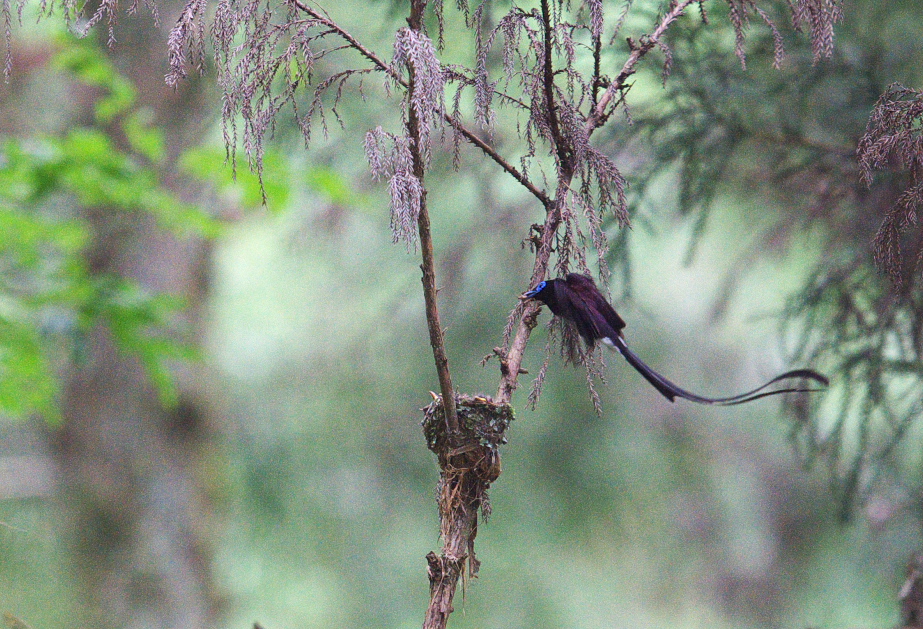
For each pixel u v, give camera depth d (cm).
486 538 1777
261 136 392
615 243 704
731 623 1797
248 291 1981
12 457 1490
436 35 701
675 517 1758
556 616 1797
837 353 684
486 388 1509
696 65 690
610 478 1702
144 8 1122
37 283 896
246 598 1738
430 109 366
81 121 1248
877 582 1216
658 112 711
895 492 770
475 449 416
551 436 1702
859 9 792
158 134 901
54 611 1342
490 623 1795
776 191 769
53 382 902
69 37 812
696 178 717
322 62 823
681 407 1711
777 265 959
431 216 1350
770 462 1741
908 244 556
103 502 1356
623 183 419
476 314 1409
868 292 673
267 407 1806
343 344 1630
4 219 851
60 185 875
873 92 677
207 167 876
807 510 1742
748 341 1594
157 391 1358
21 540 1345
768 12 701
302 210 1220
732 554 1781
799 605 1728
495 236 1059
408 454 1747
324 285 1647
